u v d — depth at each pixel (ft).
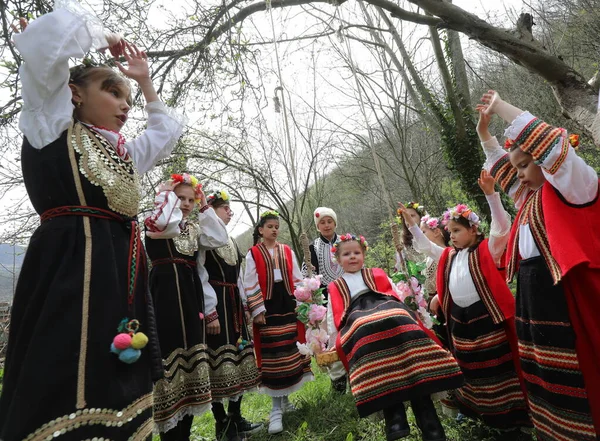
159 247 8.95
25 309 4.60
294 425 10.78
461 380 7.02
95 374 4.35
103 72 5.57
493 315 8.11
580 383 6.05
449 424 9.07
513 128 6.61
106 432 4.27
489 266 8.36
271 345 11.58
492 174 8.12
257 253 12.12
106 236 4.94
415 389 7.02
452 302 8.86
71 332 4.36
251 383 10.69
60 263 4.66
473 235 9.02
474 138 26.32
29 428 3.96
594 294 6.10
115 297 4.75
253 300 11.57
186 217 9.46
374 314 7.74
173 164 23.77
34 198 5.02
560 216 6.30
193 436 11.07
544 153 6.23
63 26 4.75
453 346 8.86
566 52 28.86
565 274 6.03
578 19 28.14
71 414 4.12
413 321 7.61
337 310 8.60
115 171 5.19
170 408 8.07
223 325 10.33
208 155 30.42
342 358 8.02
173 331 8.51
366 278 8.84
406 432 6.87
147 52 18.75
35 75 4.67
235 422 10.54
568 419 6.05
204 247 9.76
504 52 15.98
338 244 9.35
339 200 52.03
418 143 37.70
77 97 5.45
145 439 4.67
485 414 8.14
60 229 4.77
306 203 41.96
